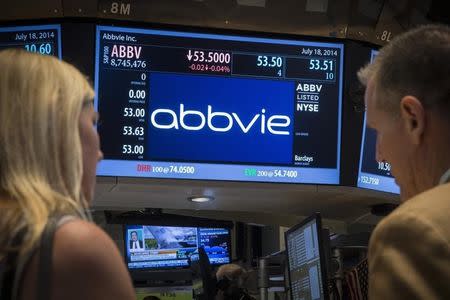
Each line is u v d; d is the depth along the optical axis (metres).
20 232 0.97
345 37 3.11
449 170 1.19
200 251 3.74
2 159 1.03
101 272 0.97
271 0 3.04
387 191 3.16
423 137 1.24
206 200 3.28
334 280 2.71
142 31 2.96
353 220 3.89
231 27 3.03
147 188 2.95
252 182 2.97
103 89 2.90
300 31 3.08
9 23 2.95
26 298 0.94
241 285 3.64
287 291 3.45
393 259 1.03
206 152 2.95
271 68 3.04
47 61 1.11
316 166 3.03
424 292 0.98
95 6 2.91
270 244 6.50
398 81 1.26
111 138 2.88
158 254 5.64
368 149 3.11
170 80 2.96
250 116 3.00
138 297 5.34
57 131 1.06
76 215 1.04
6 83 1.06
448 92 1.21
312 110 3.05
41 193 1.01
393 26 3.19
